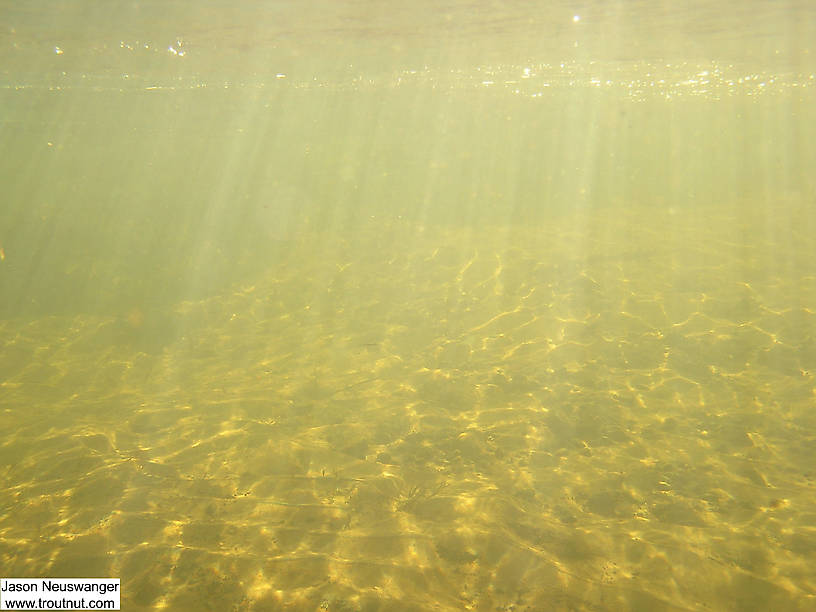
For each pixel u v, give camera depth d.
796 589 3.76
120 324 12.25
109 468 5.61
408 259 14.56
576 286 11.30
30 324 12.68
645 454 5.91
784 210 17.69
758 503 4.93
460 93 22.20
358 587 3.83
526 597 3.74
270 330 11.00
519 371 8.13
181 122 29.69
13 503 4.99
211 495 5.08
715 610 3.61
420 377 8.16
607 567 4.05
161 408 7.52
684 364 8.02
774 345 8.30
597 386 7.54
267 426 6.68
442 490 5.18
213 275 15.48
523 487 5.30
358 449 6.13
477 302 11.10
